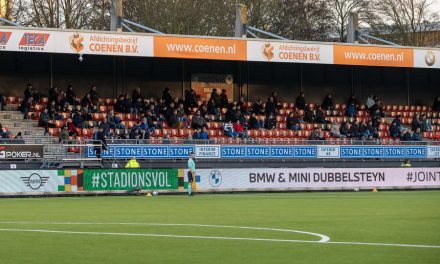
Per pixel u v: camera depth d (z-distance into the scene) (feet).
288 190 161.99
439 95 232.32
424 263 48.26
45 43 169.89
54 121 173.58
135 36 178.09
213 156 168.35
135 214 91.09
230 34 262.67
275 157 173.06
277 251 54.29
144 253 53.16
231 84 209.97
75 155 157.07
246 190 158.81
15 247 56.39
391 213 92.43
